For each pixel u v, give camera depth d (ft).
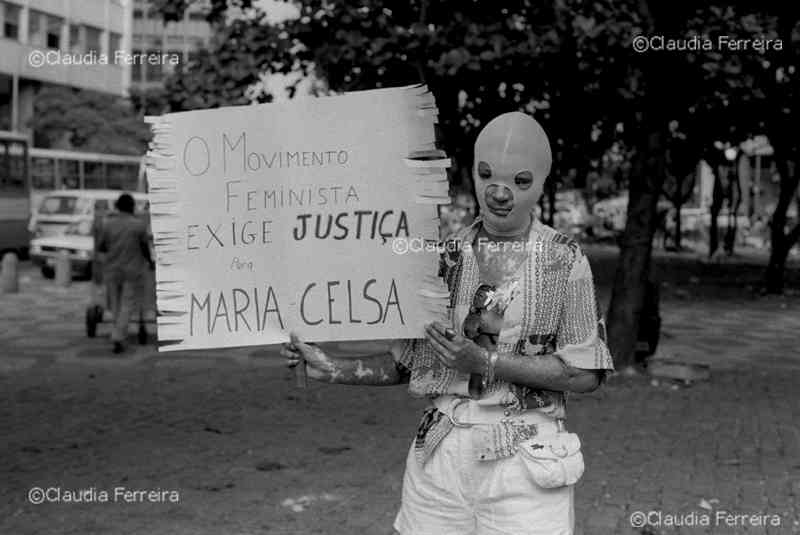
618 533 20.08
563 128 54.65
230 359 42.83
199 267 11.28
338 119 10.95
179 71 43.37
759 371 41.96
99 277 49.16
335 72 42.37
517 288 10.74
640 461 25.84
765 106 68.23
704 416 31.94
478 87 47.09
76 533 19.29
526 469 10.50
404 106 10.85
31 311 60.70
